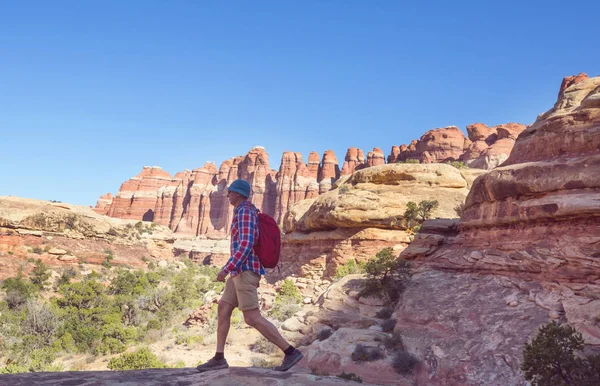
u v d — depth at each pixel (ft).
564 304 58.39
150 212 604.08
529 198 75.46
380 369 62.44
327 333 84.33
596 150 70.54
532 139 84.38
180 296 174.70
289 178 501.97
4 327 119.24
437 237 103.55
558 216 68.03
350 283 105.70
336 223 178.70
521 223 76.74
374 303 92.17
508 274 75.10
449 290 79.82
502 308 65.87
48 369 89.76
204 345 106.01
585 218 65.00
